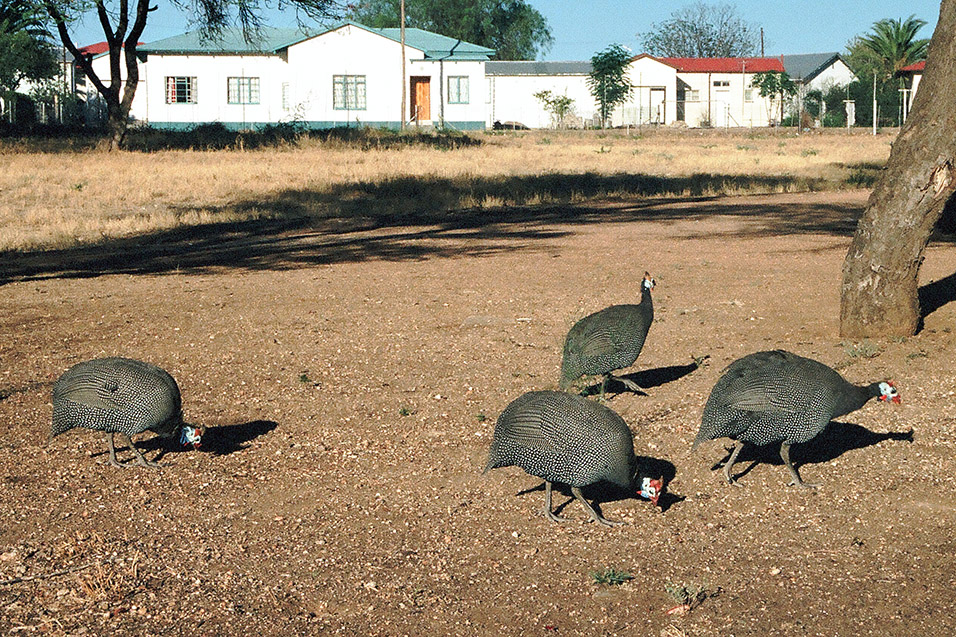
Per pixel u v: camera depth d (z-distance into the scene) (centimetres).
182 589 582
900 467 752
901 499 696
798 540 638
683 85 7500
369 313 1338
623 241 2005
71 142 4400
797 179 3203
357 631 536
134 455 806
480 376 1018
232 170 3438
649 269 1636
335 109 5831
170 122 5744
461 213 2609
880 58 8681
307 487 738
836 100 7694
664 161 4025
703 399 919
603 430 627
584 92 7162
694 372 1009
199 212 2584
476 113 6041
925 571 591
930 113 1017
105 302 1453
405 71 5772
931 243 1767
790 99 7569
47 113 6272
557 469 634
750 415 677
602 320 855
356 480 750
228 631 536
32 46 5459
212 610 557
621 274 1597
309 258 1905
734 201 2691
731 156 4278
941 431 820
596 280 1551
